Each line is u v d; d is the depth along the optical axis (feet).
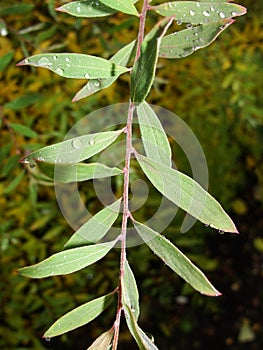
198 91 2.15
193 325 3.10
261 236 3.22
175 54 0.68
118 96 1.91
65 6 0.72
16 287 1.98
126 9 0.70
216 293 0.63
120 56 0.73
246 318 3.21
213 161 2.51
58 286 2.06
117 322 0.65
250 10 2.04
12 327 2.01
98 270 2.19
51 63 0.68
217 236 3.26
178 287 2.66
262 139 2.51
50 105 1.83
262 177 2.78
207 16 0.70
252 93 2.32
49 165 0.67
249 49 2.13
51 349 2.13
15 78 1.77
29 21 1.64
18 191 1.91
